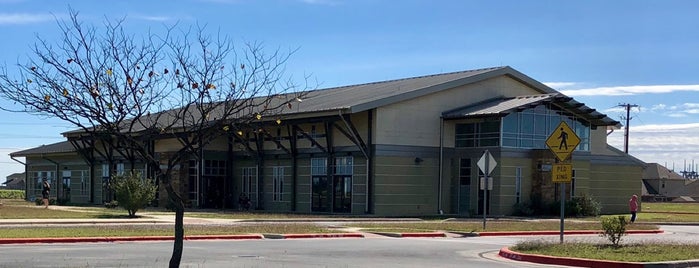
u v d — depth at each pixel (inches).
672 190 4758.9
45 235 816.9
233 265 571.5
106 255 638.5
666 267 578.9
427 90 1621.6
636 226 1207.6
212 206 1898.4
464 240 927.7
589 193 1823.3
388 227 1105.4
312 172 1715.1
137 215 1332.4
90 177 2319.1
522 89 1814.7
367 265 595.5
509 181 1604.3
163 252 673.6
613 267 583.8
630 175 1996.8
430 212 1640.0
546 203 1621.6
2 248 705.6
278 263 593.6
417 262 631.8
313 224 1153.4
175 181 1838.1
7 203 1983.3
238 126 385.7
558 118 1706.4
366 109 1529.3
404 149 1606.8
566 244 742.5
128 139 345.7
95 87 344.5
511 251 685.9
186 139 374.0
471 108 1669.5
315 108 1590.8
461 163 1665.8
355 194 1609.3
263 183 1834.4
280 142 1770.4
